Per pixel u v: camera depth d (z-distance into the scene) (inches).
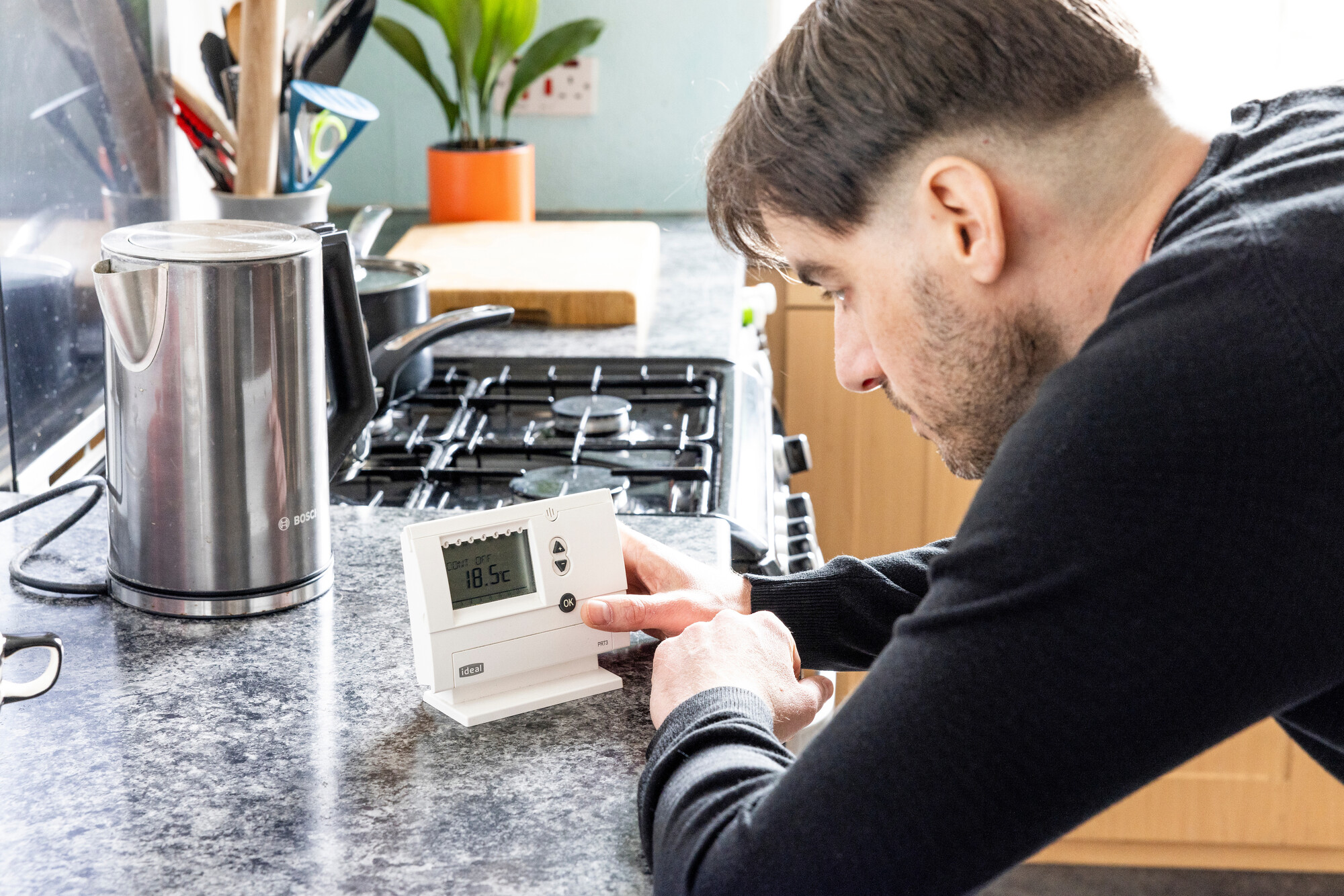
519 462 52.5
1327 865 95.0
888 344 28.4
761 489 51.3
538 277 72.9
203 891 24.0
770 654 31.0
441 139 99.6
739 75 98.2
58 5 51.3
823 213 27.1
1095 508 21.3
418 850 25.5
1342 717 26.6
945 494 99.4
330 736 29.9
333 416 40.8
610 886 24.6
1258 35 94.7
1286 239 22.2
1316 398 21.0
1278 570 21.1
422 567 31.1
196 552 35.1
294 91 62.4
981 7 25.1
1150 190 26.0
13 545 40.5
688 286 81.7
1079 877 95.2
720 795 24.6
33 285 49.4
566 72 98.0
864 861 22.0
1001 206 25.8
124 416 34.7
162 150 63.4
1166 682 21.1
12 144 47.4
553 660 32.6
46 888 24.0
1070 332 27.1
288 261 34.3
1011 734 21.5
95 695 31.4
